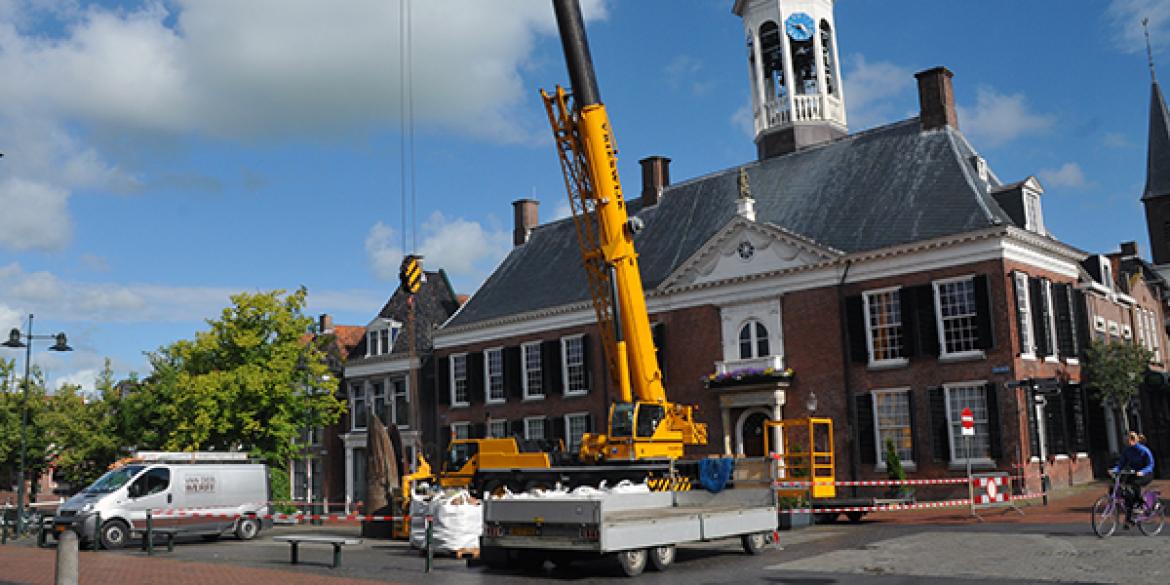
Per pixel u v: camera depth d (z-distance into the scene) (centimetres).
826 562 1470
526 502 1496
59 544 1087
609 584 1361
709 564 1543
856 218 3195
